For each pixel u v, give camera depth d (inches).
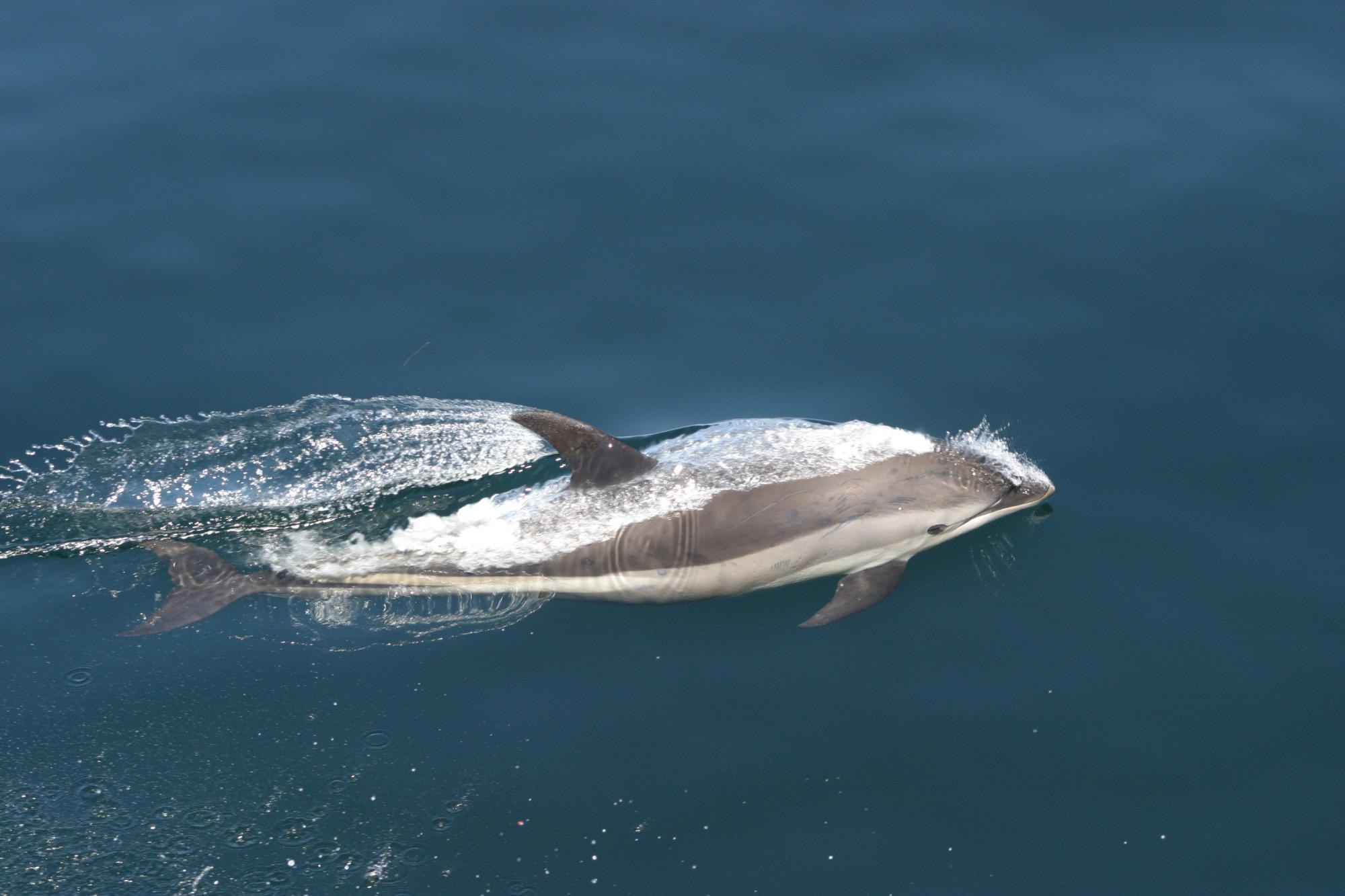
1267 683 461.4
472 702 450.9
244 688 452.4
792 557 495.8
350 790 417.4
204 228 670.5
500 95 759.7
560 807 415.2
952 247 675.4
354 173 706.8
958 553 523.2
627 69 780.6
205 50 783.7
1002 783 427.2
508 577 500.7
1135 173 715.4
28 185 685.3
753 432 555.2
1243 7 828.6
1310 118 749.9
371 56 783.7
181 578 499.8
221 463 553.6
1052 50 800.3
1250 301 642.2
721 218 690.8
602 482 518.6
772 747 437.4
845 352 621.0
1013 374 607.8
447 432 575.8
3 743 426.3
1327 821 414.6
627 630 484.7
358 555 513.0
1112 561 514.0
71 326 615.5
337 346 618.5
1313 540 518.9
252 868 393.1
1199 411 585.3
